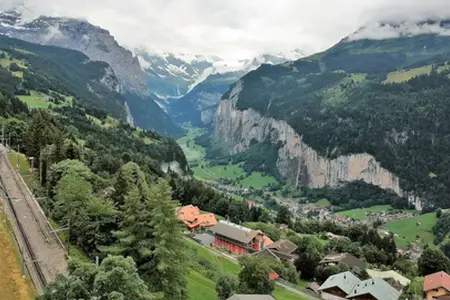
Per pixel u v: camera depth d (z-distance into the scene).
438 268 164.00
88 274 48.16
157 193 65.94
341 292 120.62
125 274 46.81
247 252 152.12
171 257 64.44
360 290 117.44
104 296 46.06
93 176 119.88
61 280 47.09
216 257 135.25
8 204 94.19
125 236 65.69
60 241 77.94
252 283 93.62
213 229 164.38
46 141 139.50
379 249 191.50
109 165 172.50
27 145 146.62
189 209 182.25
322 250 174.88
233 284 91.44
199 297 83.00
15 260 67.12
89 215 77.75
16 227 80.88
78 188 86.81
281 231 198.12
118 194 92.94
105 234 74.56
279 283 125.75
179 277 65.62
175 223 65.50
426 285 129.75
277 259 141.12
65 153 124.31
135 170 150.75
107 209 79.06
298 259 146.75
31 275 64.12
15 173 124.06
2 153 147.50
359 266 153.62
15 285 59.94
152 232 65.25
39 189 109.25
